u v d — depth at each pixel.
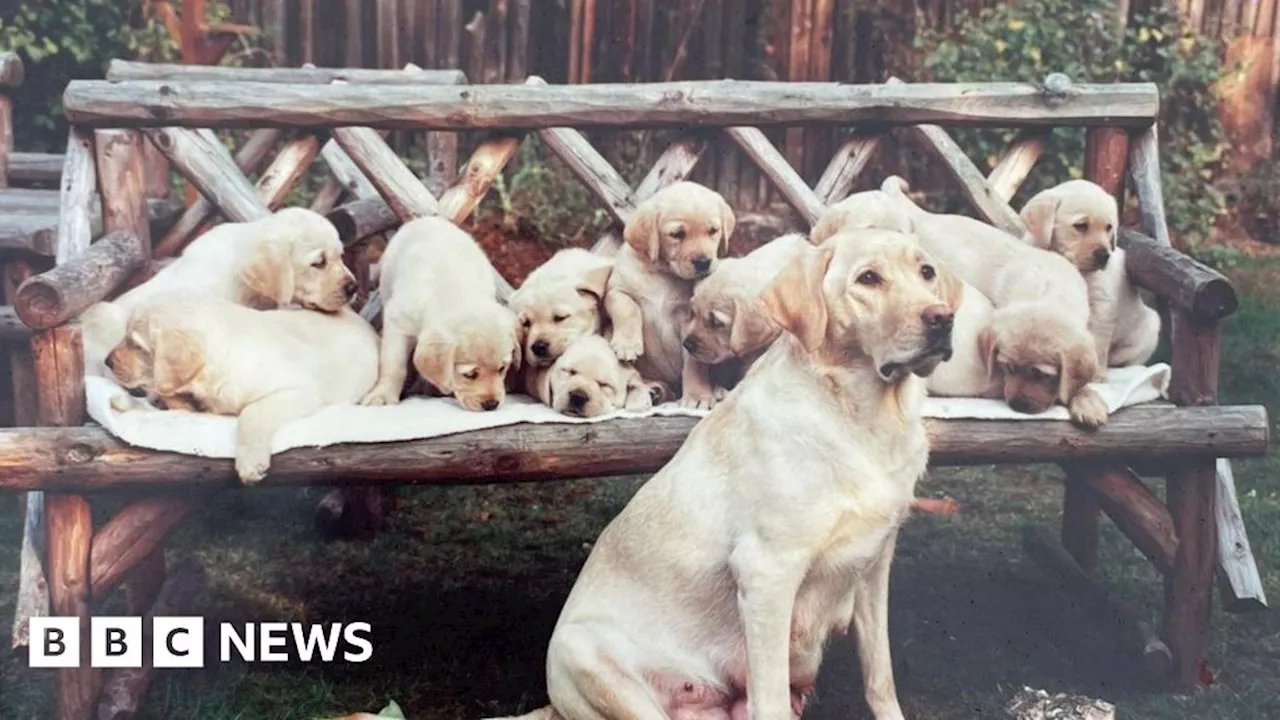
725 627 1.55
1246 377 2.40
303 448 1.71
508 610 2.06
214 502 2.31
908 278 1.44
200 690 1.86
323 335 1.83
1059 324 1.84
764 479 1.49
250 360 1.75
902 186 2.17
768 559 1.48
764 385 1.52
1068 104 2.23
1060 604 2.10
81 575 1.74
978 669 1.94
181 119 2.08
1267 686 1.93
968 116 2.22
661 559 1.55
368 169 2.12
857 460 1.48
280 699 1.84
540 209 2.97
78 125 2.09
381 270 2.00
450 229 1.98
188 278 1.88
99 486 1.70
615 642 1.55
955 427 1.82
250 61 3.09
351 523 2.25
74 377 1.72
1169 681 1.92
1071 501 2.26
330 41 3.05
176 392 1.73
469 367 1.78
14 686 1.86
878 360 1.44
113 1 3.07
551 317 1.84
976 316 1.91
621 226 2.15
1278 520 2.23
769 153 2.22
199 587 2.06
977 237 2.07
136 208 2.12
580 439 1.76
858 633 1.63
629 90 2.15
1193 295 1.88
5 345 2.29
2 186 2.88
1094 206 2.05
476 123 2.11
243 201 2.14
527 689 1.87
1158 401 1.93
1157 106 2.25
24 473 1.67
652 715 1.51
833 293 1.46
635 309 1.89
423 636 1.99
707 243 1.90
